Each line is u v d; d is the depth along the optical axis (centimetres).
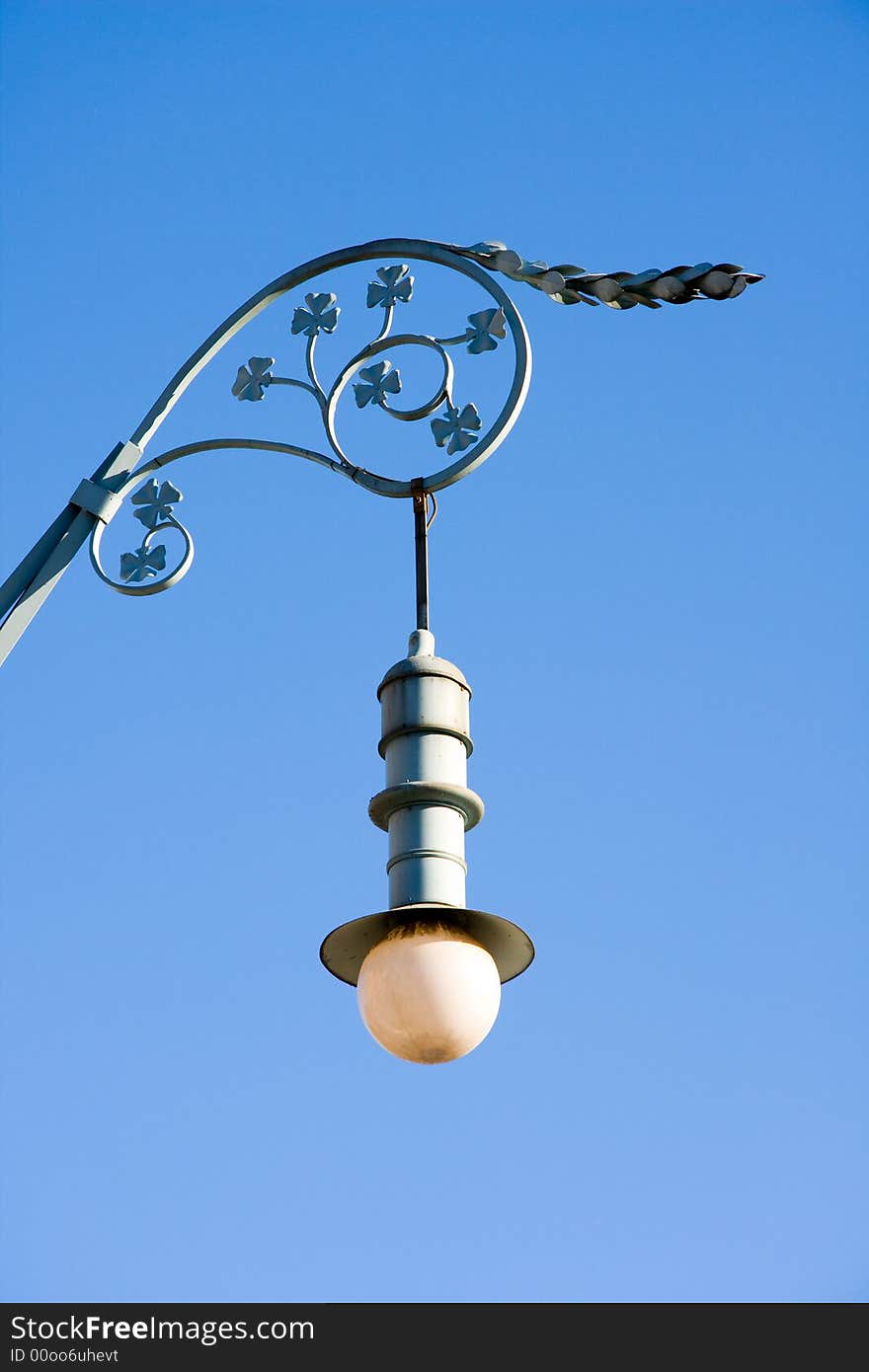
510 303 746
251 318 804
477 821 684
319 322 783
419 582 722
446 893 662
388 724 688
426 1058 646
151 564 766
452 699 691
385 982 643
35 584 758
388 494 740
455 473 731
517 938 662
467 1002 641
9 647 746
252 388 783
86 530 770
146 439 788
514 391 734
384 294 770
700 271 716
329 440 758
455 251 769
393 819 673
